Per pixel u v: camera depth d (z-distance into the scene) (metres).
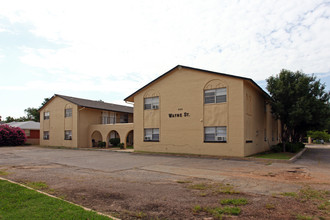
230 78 16.89
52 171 10.88
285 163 13.57
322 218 4.86
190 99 18.58
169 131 19.48
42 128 33.19
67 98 30.19
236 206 5.62
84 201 6.13
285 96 18.94
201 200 6.12
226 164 13.16
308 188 7.37
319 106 18.12
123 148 25.75
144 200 6.17
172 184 8.04
